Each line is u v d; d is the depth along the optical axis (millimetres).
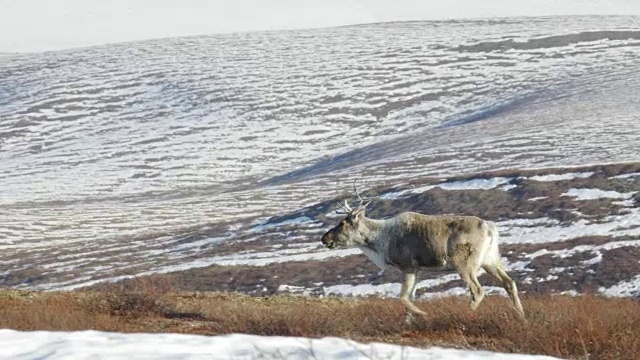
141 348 12648
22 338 13875
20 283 82125
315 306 25141
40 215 120250
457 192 92312
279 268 74625
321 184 122250
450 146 129500
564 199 85062
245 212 112375
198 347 12898
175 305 25125
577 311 19234
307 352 12445
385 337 19109
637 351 16672
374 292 65062
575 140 119125
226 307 24719
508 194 89312
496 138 129125
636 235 72250
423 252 21828
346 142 159500
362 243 22609
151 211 120062
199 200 125938
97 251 94438
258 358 11805
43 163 153125
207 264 78938
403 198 93500
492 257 21812
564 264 67062
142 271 79688
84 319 21094
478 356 12953
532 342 17688
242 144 159125
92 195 134625
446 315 20422
